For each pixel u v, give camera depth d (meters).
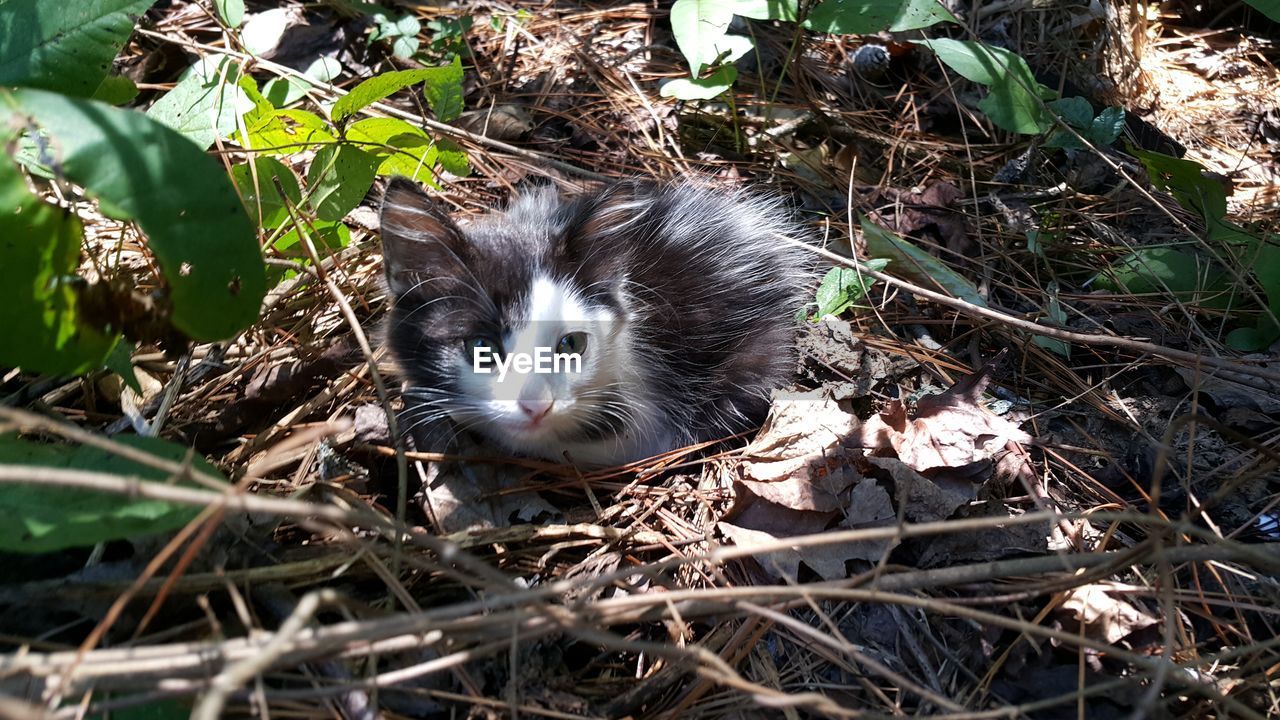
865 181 0.42
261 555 0.24
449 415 0.30
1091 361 0.34
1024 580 0.25
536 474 0.30
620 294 0.31
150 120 0.21
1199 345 0.34
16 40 0.25
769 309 0.35
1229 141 0.47
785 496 0.27
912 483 0.27
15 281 0.21
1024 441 0.30
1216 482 0.29
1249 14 0.55
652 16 0.49
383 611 0.22
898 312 0.36
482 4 0.49
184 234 0.20
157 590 0.21
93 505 0.20
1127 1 0.50
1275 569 0.24
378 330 0.32
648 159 0.42
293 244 0.33
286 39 0.44
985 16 0.49
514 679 0.20
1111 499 0.29
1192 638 0.25
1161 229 0.40
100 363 0.23
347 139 0.34
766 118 0.43
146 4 0.26
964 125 0.45
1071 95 0.47
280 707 0.21
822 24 0.38
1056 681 0.23
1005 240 0.39
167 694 0.17
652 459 0.31
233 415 0.29
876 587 0.22
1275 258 0.34
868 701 0.23
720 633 0.24
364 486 0.28
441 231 0.29
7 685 0.18
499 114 0.43
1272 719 0.22
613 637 0.20
